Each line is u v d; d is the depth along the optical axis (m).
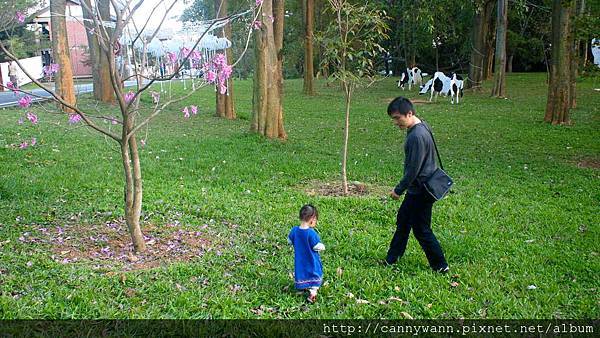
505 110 18.48
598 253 5.23
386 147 11.58
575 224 6.08
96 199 6.57
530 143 12.09
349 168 9.09
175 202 6.54
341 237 5.50
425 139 4.42
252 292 4.13
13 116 13.07
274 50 11.62
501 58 23.14
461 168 9.33
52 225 5.56
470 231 5.84
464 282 4.50
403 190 4.49
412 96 24.20
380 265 4.83
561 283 4.53
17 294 3.89
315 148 11.08
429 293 4.22
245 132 12.38
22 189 6.75
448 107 19.72
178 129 12.95
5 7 5.97
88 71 32.44
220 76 4.94
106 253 4.84
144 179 7.76
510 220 6.23
